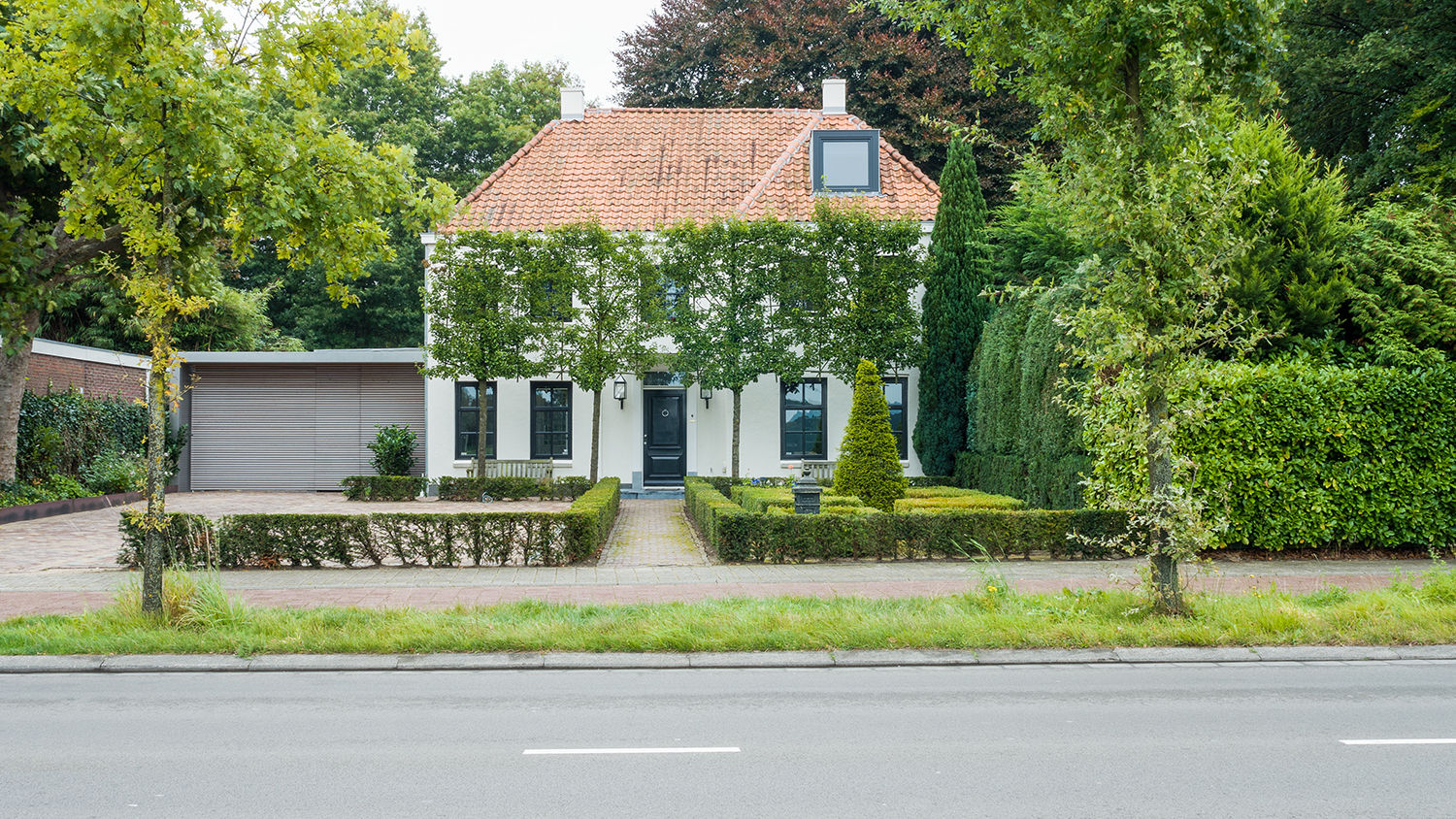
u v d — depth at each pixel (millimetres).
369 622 8961
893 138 31297
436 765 5375
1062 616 9117
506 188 26000
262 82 10086
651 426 25547
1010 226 21641
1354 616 8875
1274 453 12984
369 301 39844
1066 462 15836
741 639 8461
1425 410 13102
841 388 25094
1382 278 13625
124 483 23828
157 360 9203
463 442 25453
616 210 25375
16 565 13133
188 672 7945
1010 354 19328
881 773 5176
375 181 10609
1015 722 6238
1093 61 9109
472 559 13250
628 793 4879
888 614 9133
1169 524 8852
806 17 32875
